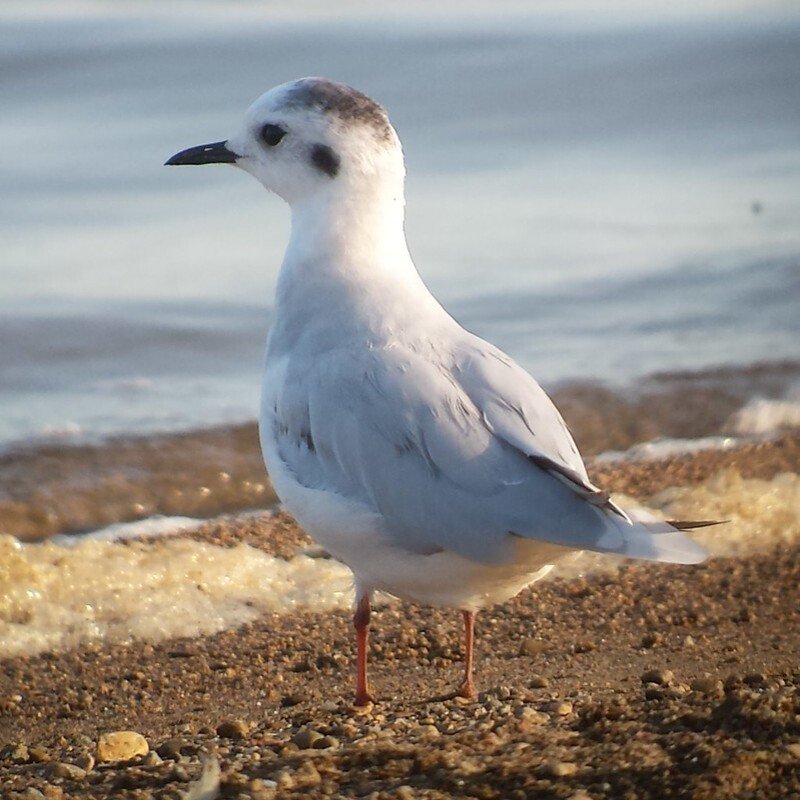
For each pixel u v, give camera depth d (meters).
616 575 12.27
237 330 19.88
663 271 22.23
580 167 27.86
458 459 8.38
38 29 34.03
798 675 9.18
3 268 21.88
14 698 10.43
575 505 8.16
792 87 32.34
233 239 23.34
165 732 9.46
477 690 9.66
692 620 11.23
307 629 11.57
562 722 8.34
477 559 8.35
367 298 9.38
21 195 25.27
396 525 8.58
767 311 20.70
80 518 14.67
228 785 7.54
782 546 12.95
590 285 21.69
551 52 34.66
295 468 9.07
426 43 35.09
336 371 8.91
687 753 7.47
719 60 34.19
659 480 14.88
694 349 19.41
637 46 35.16
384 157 9.81
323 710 9.46
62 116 29.80
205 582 12.52
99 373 18.58
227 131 28.81
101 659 11.14
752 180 26.89
